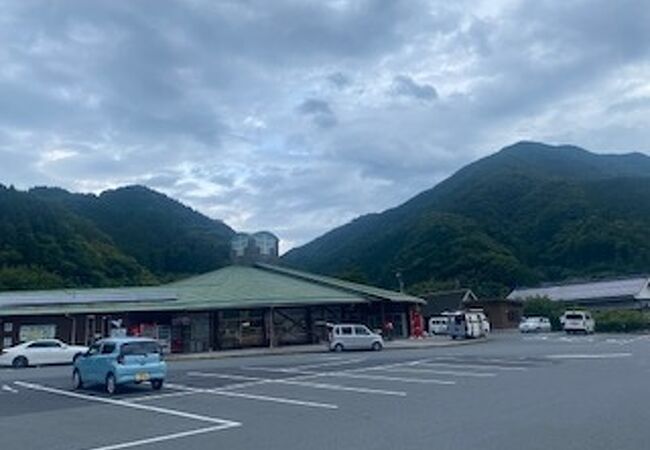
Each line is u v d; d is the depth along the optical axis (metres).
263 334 43.41
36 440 11.59
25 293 40.03
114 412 15.05
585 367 21.72
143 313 40.59
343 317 46.91
